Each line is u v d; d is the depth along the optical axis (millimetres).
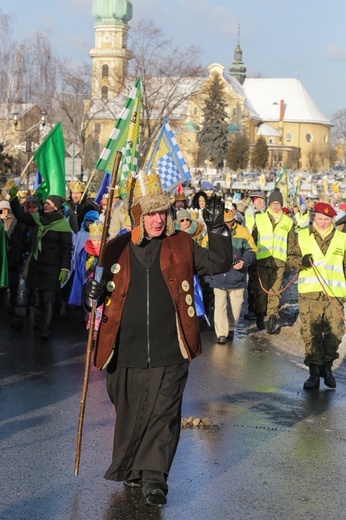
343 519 5441
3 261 11938
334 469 6430
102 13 118188
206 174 84125
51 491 5789
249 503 5672
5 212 13133
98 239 11406
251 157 111438
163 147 15680
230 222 12164
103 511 5461
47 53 62344
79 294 13148
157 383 5656
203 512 5492
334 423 7809
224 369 10180
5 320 13328
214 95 100062
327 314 9242
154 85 51562
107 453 6645
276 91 149625
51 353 10797
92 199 16062
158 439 5629
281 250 13227
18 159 58750
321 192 63281
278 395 8891
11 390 8766
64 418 7691
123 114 12734
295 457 6707
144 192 5648
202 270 5793
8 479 6023
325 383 9320
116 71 52625
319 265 9227
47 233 11648
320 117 149250
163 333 5676
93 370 9836
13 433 7188
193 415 7953
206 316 13469
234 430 7461
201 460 6562
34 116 65000
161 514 5438
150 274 5684
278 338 12742
